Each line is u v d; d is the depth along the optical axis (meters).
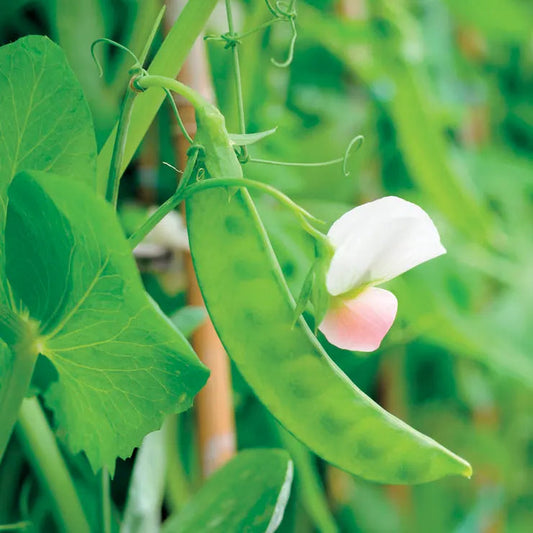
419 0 0.80
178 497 0.49
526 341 0.69
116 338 0.38
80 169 0.38
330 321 0.37
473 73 0.84
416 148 0.63
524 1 0.77
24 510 0.48
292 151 0.61
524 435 0.83
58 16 0.49
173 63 0.40
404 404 0.72
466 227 0.65
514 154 0.89
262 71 0.60
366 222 0.36
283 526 0.60
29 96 0.37
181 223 0.49
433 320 0.62
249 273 0.38
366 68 0.64
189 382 0.38
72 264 0.37
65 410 0.40
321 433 0.38
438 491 0.75
